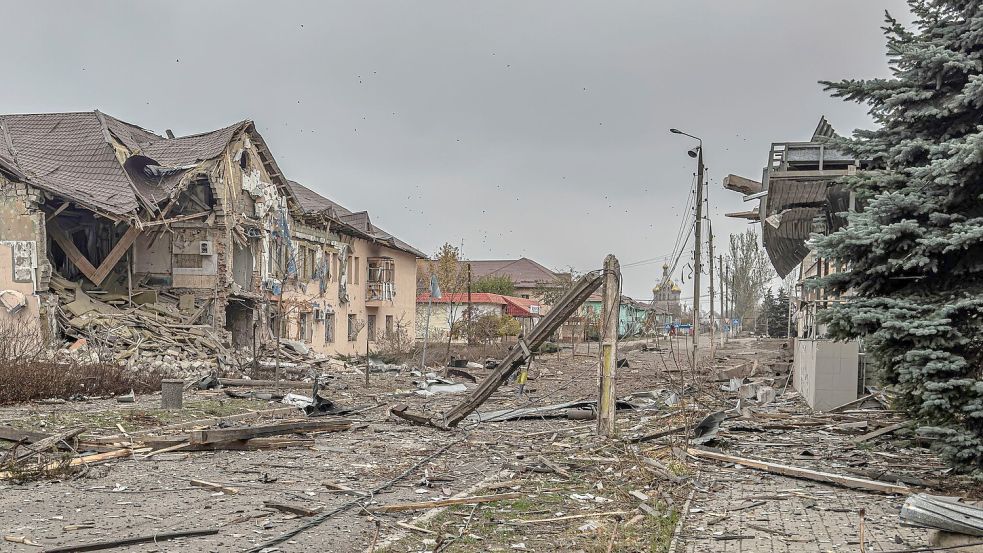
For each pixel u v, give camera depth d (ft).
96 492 33.45
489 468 41.68
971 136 29.37
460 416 58.29
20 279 96.12
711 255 137.69
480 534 27.68
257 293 126.21
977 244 31.40
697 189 109.19
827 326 34.99
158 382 83.35
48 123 122.42
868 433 51.24
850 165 61.16
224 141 120.26
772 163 62.13
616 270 53.83
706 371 111.04
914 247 31.99
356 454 45.60
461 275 223.71
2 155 100.53
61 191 98.43
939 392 30.37
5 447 42.09
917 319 31.22
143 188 113.50
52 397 69.92
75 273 112.57
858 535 27.04
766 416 61.52
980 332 31.35
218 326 118.11
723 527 28.50
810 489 35.14
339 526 28.22
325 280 149.79
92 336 96.53
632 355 172.45
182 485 35.27
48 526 27.27
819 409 66.23
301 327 139.33
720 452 43.57
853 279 34.27
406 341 167.32
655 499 32.89
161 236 120.26
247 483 36.04
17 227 96.84
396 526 28.55
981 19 31.86
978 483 34.04
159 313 112.68
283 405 72.43
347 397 83.05
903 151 33.50
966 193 31.86
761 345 215.72
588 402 69.67
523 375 62.64
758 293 292.81
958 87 33.60
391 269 178.09
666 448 45.44
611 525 28.68
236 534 26.73
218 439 44.98
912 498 23.18
